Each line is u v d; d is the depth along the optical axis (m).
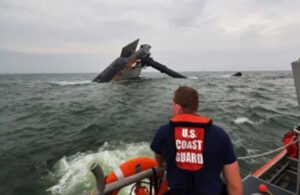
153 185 2.73
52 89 37.00
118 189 2.38
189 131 2.01
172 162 2.07
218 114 14.96
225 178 2.03
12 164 7.66
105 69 44.31
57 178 6.56
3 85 48.25
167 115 14.78
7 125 13.53
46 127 12.64
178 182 2.00
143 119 13.71
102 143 9.30
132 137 9.99
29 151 8.86
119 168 2.65
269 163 4.07
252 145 9.10
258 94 26.45
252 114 14.70
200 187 1.92
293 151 4.20
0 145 9.73
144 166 2.73
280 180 3.99
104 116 14.73
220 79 58.59
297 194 2.95
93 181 6.21
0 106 20.47
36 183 6.38
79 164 7.33
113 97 24.52
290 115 14.89
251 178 3.38
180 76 47.31
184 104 2.12
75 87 38.44
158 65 45.00
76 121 13.73
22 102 22.89
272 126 12.11
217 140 1.93
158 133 2.22
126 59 41.84
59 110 17.70
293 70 2.54
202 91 29.47
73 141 9.81
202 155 1.94
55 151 8.71
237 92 28.56
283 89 33.28
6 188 6.19
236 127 11.70
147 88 33.22
